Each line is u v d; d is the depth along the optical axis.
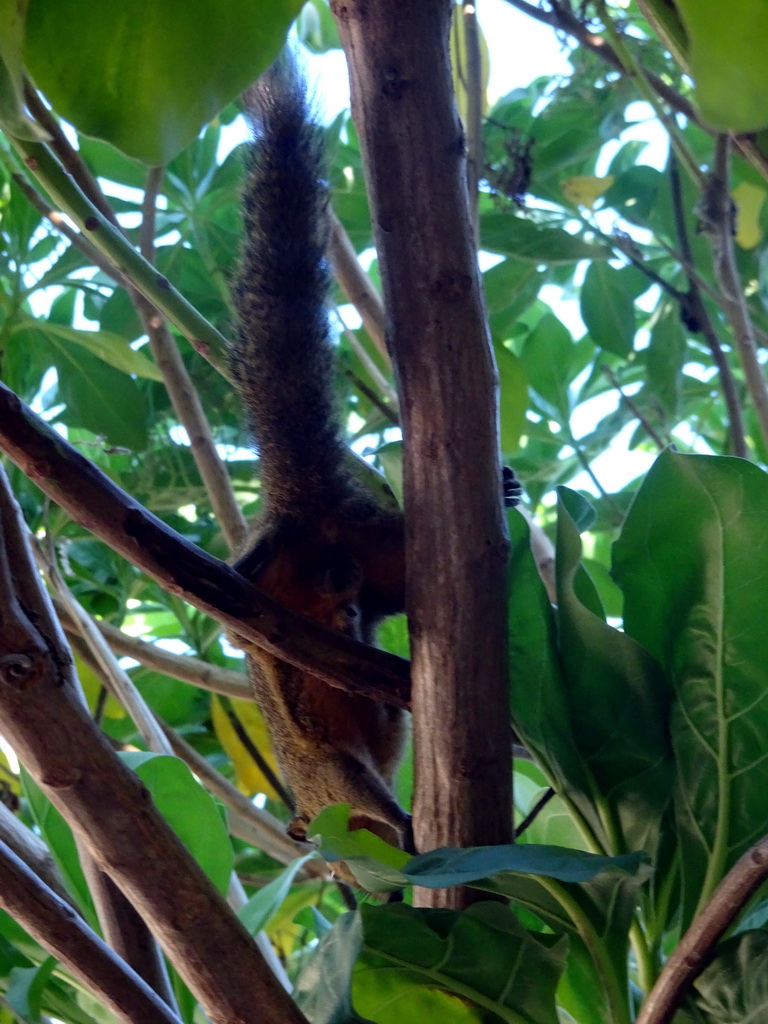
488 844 1.69
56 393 3.89
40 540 3.42
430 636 1.73
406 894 2.67
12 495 1.55
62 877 2.14
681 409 4.25
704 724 1.78
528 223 3.45
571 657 1.85
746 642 1.78
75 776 1.43
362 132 1.73
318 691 2.72
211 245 3.71
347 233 3.75
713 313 4.14
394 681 1.84
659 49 3.37
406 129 1.69
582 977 1.88
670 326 3.84
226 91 1.39
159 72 1.37
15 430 1.60
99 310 3.84
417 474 1.74
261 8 1.36
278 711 2.83
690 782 1.78
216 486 2.93
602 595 3.69
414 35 1.69
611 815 1.82
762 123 0.95
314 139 2.62
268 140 2.61
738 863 1.47
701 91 0.96
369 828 2.89
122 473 3.68
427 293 1.69
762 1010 1.53
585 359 4.27
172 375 3.03
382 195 1.70
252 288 2.61
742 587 1.78
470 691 1.71
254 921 1.93
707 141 3.75
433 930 1.68
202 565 1.77
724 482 1.77
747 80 0.94
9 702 1.39
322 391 2.56
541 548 2.73
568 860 1.46
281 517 2.47
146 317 3.03
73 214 2.25
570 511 1.96
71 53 1.36
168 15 1.34
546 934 1.69
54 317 3.98
